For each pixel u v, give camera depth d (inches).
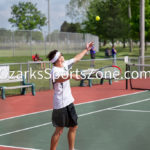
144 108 436.1
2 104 486.3
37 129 335.6
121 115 393.7
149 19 1796.3
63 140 291.9
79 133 314.5
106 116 389.7
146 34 1800.0
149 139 290.7
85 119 374.9
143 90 613.6
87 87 659.4
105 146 272.7
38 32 1674.5
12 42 1594.5
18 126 350.9
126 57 666.2
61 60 236.7
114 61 725.3
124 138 295.6
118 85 682.2
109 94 570.3
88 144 278.8
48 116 399.5
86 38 1918.1
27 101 509.0
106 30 2138.3
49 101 507.5
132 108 438.0
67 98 235.1
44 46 1694.1
